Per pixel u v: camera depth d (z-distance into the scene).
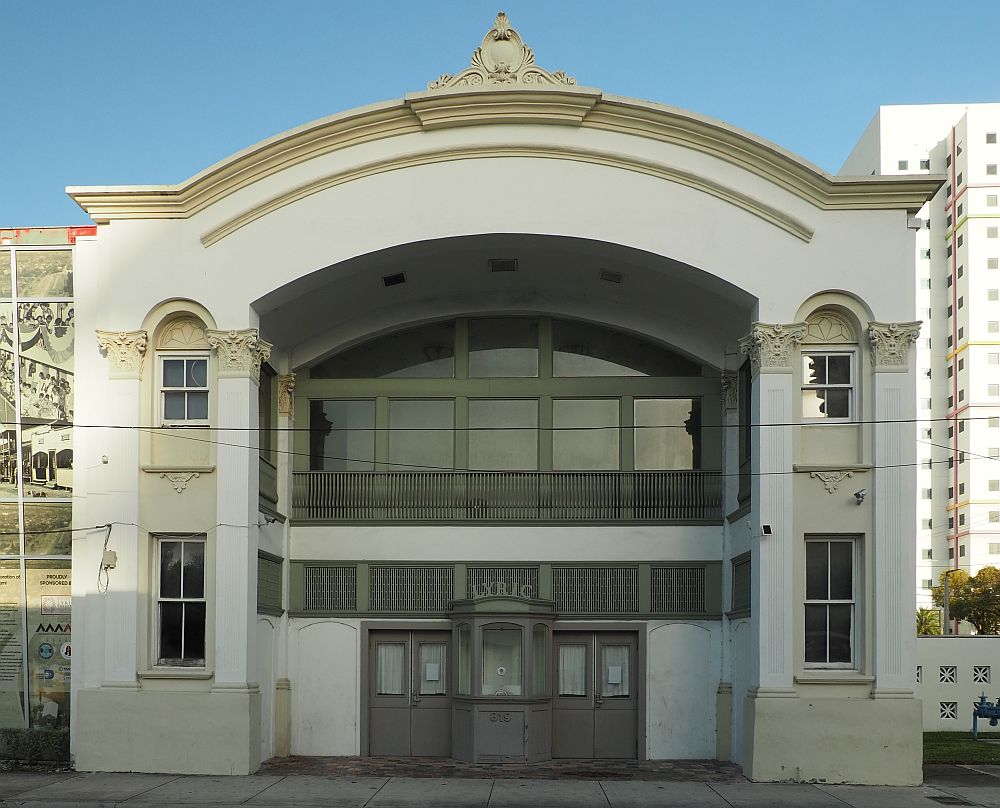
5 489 17.12
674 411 19.84
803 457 16.59
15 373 17.41
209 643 16.45
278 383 19.59
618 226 16.98
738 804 14.08
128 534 16.59
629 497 19.44
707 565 19.09
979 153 91.25
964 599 74.81
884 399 16.38
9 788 14.79
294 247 17.08
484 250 17.81
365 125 17.06
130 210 17.11
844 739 15.76
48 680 16.75
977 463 89.75
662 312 19.50
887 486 16.23
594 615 19.02
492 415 19.95
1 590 16.94
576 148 17.05
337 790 14.90
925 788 15.37
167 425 17.09
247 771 16.06
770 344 16.53
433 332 20.25
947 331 94.19
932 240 95.25
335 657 19.12
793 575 16.23
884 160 94.62
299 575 19.39
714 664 18.80
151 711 16.19
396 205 17.12
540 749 18.08
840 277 16.66
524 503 19.50
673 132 16.98
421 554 19.36
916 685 15.92
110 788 14.81
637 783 15.77
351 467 19.86
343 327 19.83
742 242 16.84
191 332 17.25
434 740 18.89
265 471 18.55
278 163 17.12
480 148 17.09
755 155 16.81
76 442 17.08
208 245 17.11
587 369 20.06
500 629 18.23
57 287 17.52
